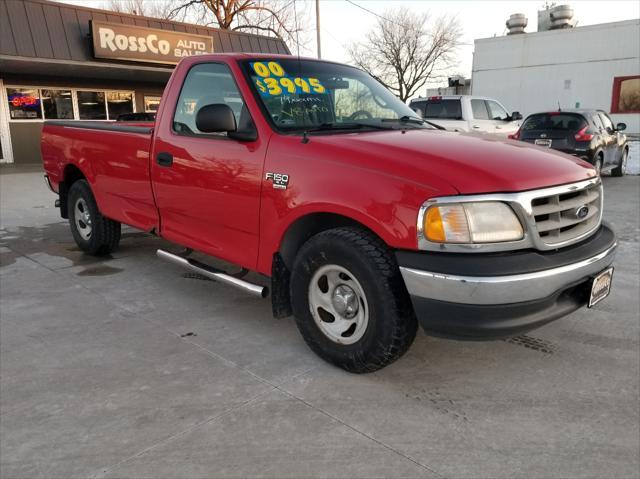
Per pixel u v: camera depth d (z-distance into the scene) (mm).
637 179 12430
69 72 15922
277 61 3770
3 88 15602
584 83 27859
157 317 3945
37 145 16531
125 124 5324
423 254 2598
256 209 3318
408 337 2799
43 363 3211
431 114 13180
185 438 2480
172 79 4098
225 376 3062
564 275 2656
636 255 5617
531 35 28969
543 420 2635
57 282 4746
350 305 2982
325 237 2939
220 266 5211
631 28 26047
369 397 2842
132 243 6145
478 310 2514
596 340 3562
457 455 2365
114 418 2641
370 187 2734
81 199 5387
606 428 2566
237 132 3412
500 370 3148
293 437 2490
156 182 4156
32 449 2398
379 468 2273
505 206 2580
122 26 14758
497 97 30750
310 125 3467
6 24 13047
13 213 8242
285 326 3795
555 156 3119
